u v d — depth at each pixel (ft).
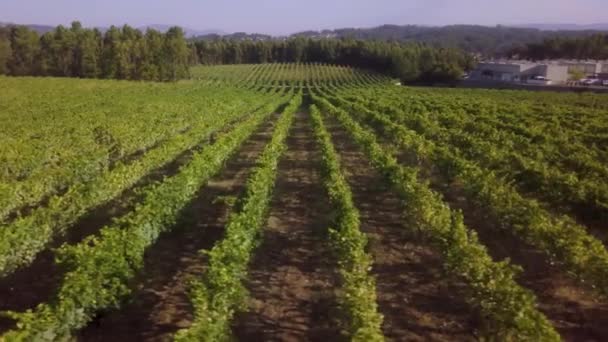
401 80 375.66
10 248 38.45
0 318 34.42
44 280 40.55
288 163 88.22
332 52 507.30
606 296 36.14
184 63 358.02
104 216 54.90
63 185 63.31
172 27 363.97
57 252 36.52
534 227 43.34
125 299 34.19
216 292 30.32
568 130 107.45
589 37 487.61
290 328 33.86
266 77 403.95
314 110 145.07
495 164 73.41
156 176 75.36
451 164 66.13
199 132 95.91
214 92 237.66
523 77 345.92
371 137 87.76
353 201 62.59
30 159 68.95
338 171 64.13
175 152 79.56
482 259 36.04
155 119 117.08
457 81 352.49
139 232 40.22
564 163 75.82
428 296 38.29
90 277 31.81
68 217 47.57
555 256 40.40
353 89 295.28
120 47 312.29
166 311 35.99
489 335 31.32
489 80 348.18
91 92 205.77
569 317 35.37
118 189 57.47
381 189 67.87
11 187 53.57
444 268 40.60
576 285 39.99
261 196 50.55
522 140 91.15
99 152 77.25
